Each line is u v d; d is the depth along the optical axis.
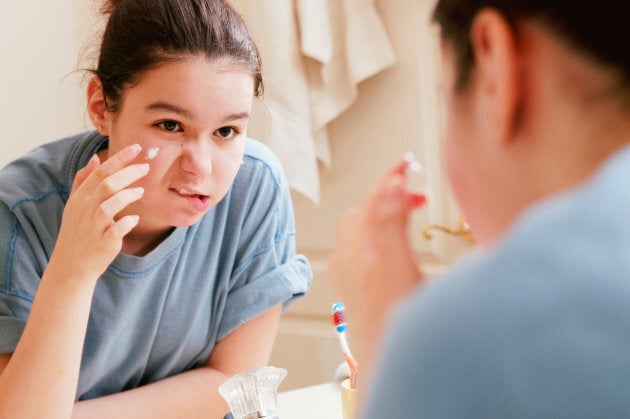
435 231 2.06
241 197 1.31
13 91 2.09
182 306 1.29
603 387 0.38
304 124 2.07
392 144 2.09
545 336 0.39
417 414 0.41
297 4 2.01
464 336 0.41
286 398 1.38
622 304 0.38
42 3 2.09
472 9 0.48
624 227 0.40
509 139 0.48
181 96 1.06
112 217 1.08
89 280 1.12
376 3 2.05
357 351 0.58
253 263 1.34
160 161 1.09
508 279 0.41
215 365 1.35
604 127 0.45
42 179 1.23
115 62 1.10
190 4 1.08
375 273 0.57
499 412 0.39
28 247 1.21
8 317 1.18
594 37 0.44
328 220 2.19
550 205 0.44
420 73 2.02
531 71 0.46
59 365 1.11
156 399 1.27
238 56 1.08
